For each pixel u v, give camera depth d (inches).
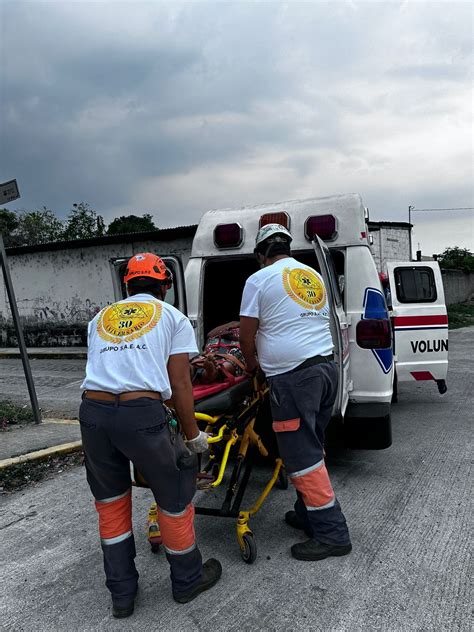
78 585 115.2
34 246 594.2
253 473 176.2
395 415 250.1
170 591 110.8
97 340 103.3
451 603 100.7
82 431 99.3
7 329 633.6
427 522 134.9
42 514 153.1
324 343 122.6
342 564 116.5
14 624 102.3
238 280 226.8
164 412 98.3
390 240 858.8
